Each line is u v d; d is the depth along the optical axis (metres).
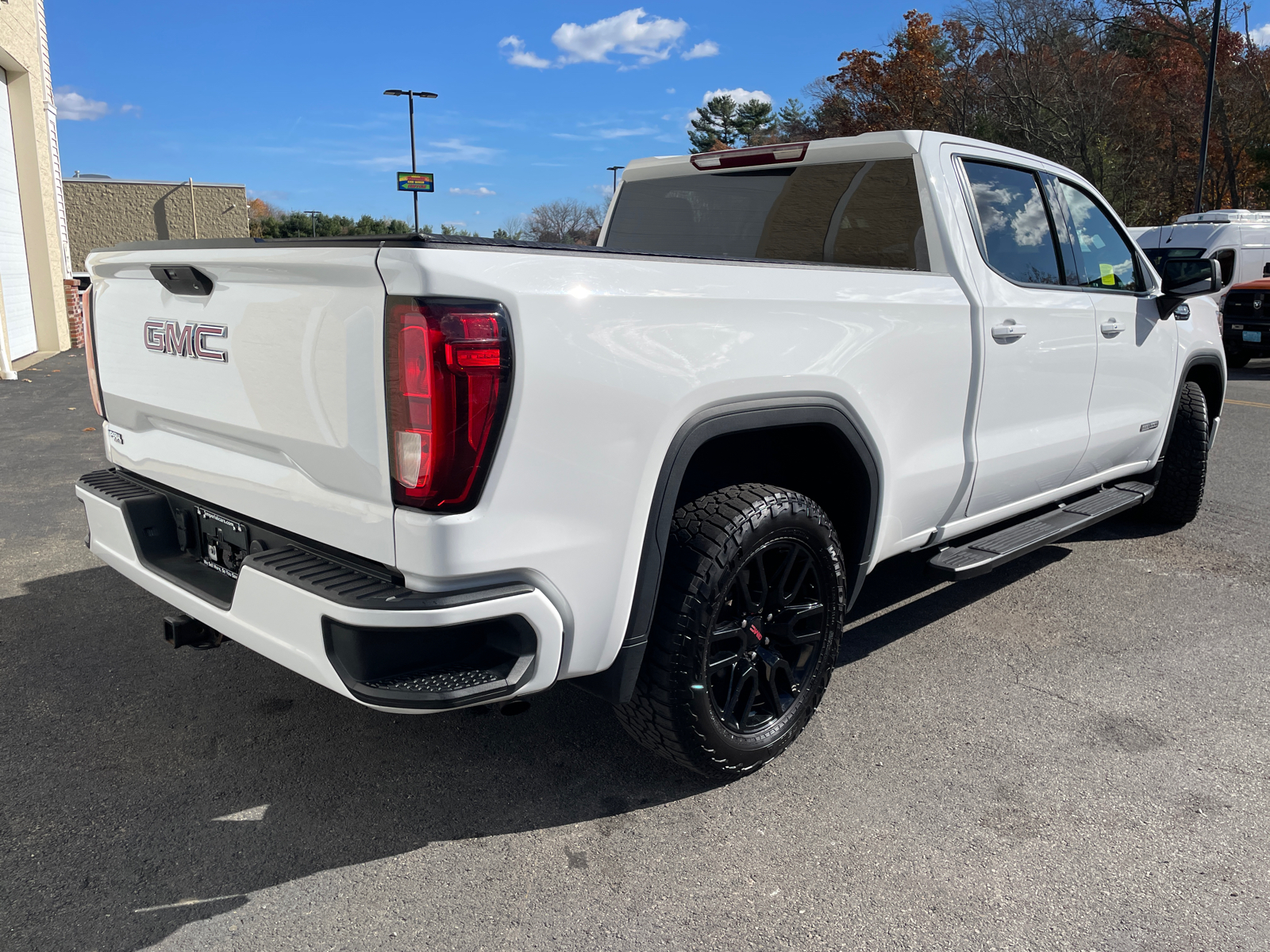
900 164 3.21
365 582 1.95
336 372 1.93
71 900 2.07
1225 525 5.38
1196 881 2.22
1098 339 3.88
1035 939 2.02
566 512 2.00
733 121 68.25
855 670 3.39
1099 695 3.21
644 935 2.01
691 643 2.30
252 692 3.10
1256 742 2.90
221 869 2.20
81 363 12.60
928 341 2.93
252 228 57.59
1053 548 4.92
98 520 2.78
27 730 2.82
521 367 1.85
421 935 2.00
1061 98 30.94
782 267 2.46
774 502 2.42
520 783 2.60
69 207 35.97
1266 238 16.45
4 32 11.75
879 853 2.31
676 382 2.15
